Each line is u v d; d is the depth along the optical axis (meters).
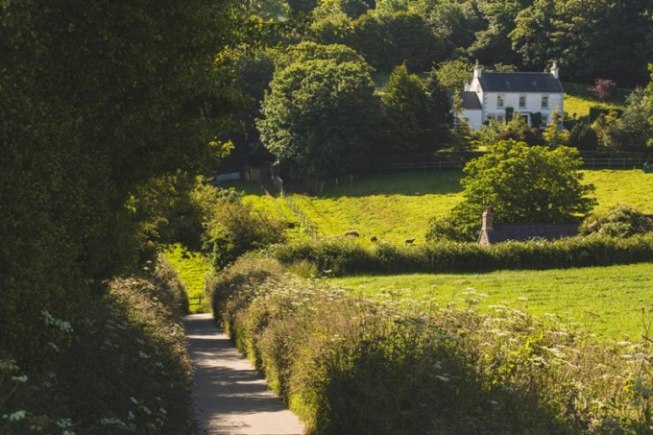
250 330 28.52
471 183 85.19
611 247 61.72
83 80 13.98
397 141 126.06
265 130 129.00
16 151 11.67
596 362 14.74
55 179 12.29
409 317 16.34
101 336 14.67
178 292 50.22
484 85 153.88
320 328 18.36
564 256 61.84
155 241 39.59
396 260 62.78
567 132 126.38
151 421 13.81
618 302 41.19
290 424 18.67
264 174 130.50
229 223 67.25
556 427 12.22
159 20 14.40
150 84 14.77
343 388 15.81
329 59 131.88
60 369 13.20
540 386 13.27
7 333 11.41
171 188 23.52
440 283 52.59
